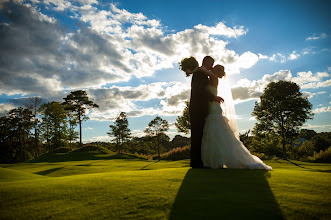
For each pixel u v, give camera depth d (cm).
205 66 702
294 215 251
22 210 282
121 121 6322
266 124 3391
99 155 3591
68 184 409
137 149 7288
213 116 634
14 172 768
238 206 278
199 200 301
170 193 334
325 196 318
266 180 419
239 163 592
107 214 262
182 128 3731
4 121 5631
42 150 6538
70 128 6391
